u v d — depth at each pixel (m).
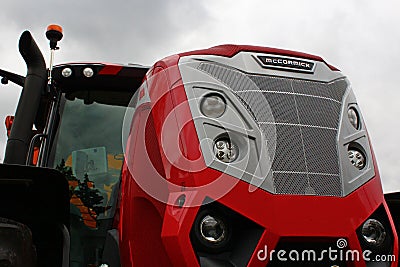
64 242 2.75
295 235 2.77
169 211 2.78
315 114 3.12
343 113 3.21
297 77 3.21
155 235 2.96
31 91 3.18
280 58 3.23
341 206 2.91
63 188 2.76
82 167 3.97
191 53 3.22
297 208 2.82
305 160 2.96
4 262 2.45
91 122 4.07
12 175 2.62
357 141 3.18
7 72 3.46
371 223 2.97
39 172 2.66
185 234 2.67
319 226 2.82
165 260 2.88
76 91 4.13
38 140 4.02
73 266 3.78
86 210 3.86
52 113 4.02
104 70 3.99
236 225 2.79
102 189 3.89
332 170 3.00
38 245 2.78
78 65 3.98
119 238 3.16
